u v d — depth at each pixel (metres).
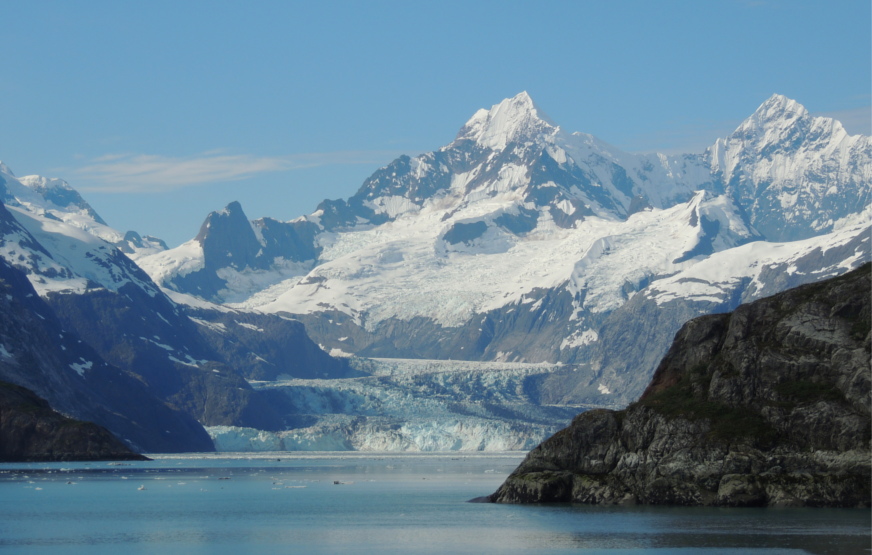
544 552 153.75
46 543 176.88
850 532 157.38
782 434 180.88
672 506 183.25
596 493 192.12
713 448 183.00
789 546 149.00
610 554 149.38
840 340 183.12
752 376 187.00
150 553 164.00
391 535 180.75
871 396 174.62
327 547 167.75
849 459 174.50
